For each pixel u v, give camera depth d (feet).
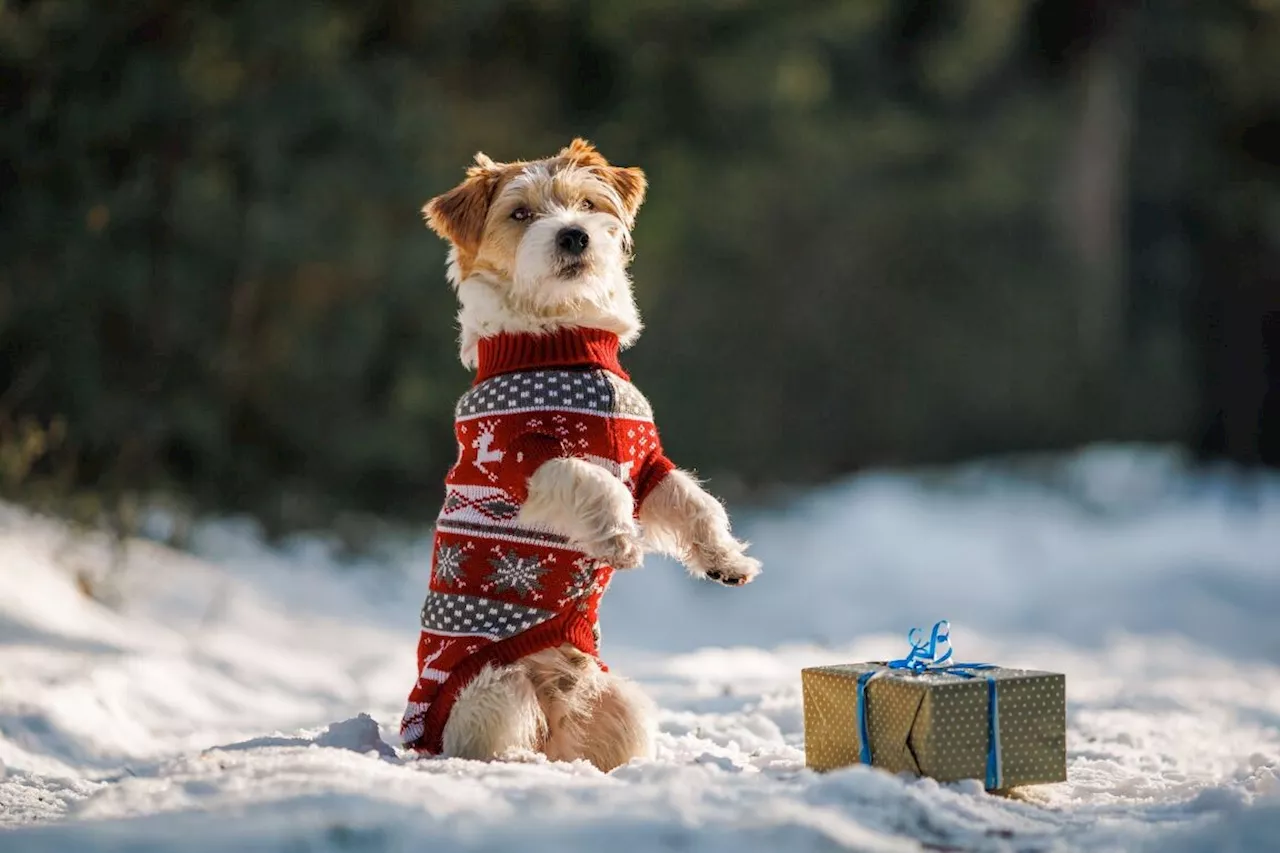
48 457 43.65
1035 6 84.79
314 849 10.84
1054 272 84.07
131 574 35.60
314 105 48.80
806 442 79.30
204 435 47.26
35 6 43.34
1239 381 92.43
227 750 16.57
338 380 52.60
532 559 15.93
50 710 19.63
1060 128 83.92
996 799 13.70
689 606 50.47
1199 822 12.29
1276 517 67.41
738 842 10.75
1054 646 43.75
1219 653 43.86
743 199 68.39
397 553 50.55
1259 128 91.86
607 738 16.12
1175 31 85.81
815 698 15.19
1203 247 93.71
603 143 59.72
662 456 16.99
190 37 47.01
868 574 54.44
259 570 42.06
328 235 48.78
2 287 43.45
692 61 59.52
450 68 57.06
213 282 48.01
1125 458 78.23
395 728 19.93
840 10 63.98
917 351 81.66
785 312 79.56
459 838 10.91
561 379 16.19
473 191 17.71
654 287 67.31
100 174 45.34
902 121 76.69
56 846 11.20
